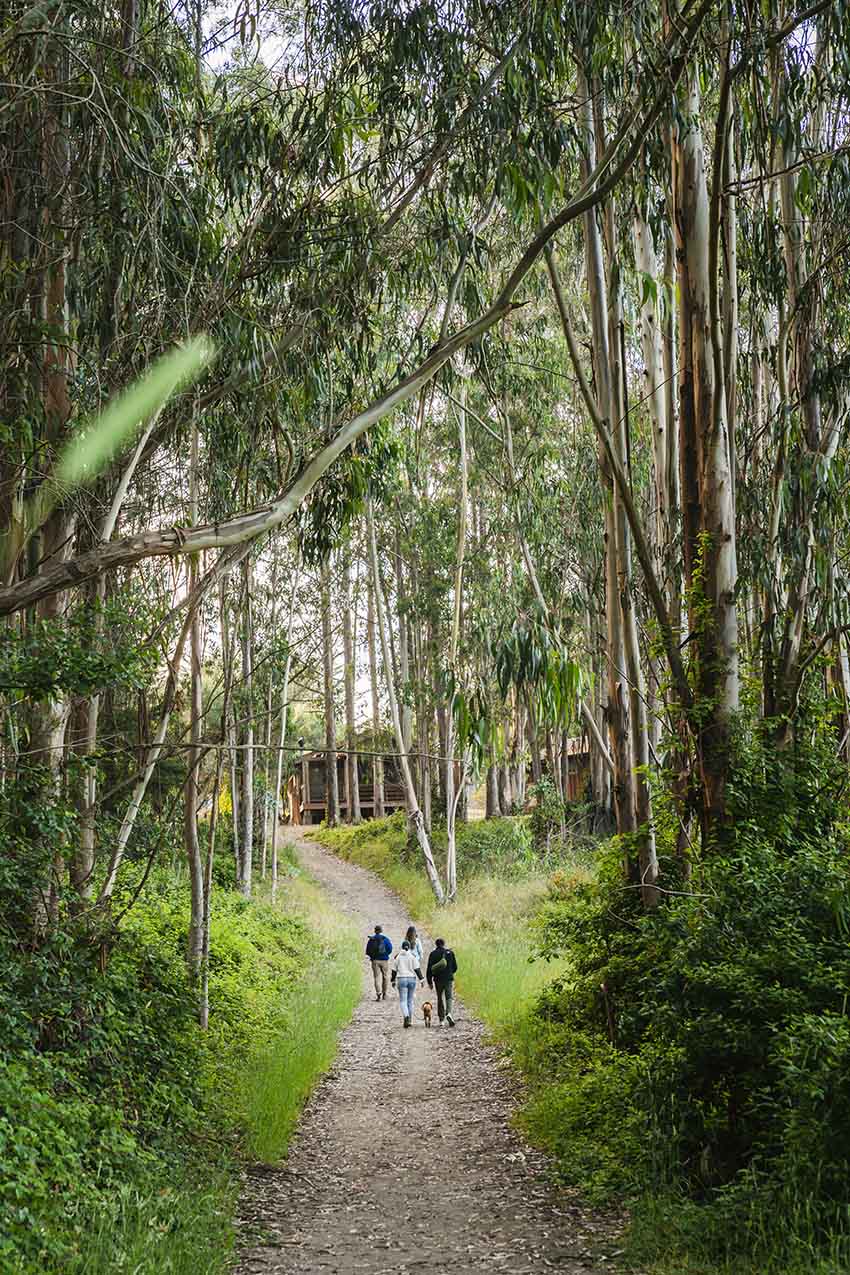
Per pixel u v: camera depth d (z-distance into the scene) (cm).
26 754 862
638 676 1197
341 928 2756
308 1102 1214
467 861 3444
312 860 4462
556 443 2239
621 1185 815
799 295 1209
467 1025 1741
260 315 997
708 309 1091
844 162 1161
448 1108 1191
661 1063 861
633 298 1545
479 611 2511
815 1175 664
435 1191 882
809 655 1149
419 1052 1531
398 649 4284
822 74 1170
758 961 790
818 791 1062
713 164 988
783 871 902
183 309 895
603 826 3384
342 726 5291
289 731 2925
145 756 1070
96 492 966
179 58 950
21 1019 785
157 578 1258
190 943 1311
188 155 1020
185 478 1204
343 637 3659
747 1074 762
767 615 1162
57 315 908
